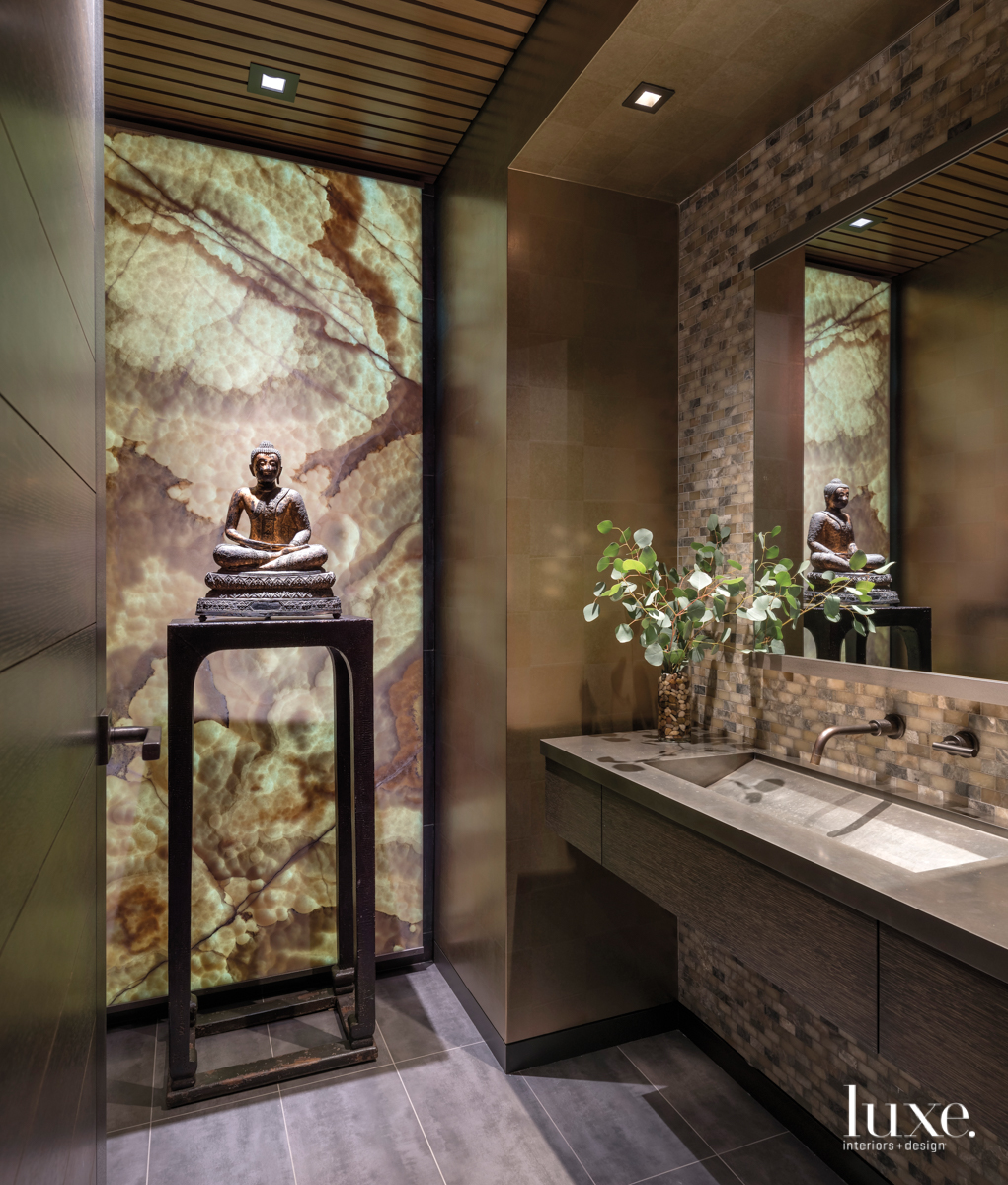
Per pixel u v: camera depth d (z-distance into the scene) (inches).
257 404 93.6
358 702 79.8
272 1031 87.7
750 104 69.9
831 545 67.6
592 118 71.8
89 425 35.9
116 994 88.1
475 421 89.1
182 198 89.7
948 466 56.8
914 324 59.4
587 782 72.4
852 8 57.7
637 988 87.0
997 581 53.1
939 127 57.6
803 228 70.1
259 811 94.0
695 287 87.1
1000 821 53.1
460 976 94.0
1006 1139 33.6
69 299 28.1
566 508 83.5
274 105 85.7
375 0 69.7
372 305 99.6
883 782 63.2
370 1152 68.8
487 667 85.7
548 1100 76.0
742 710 80.4
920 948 38.2
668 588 88.5
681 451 89.6
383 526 100.7
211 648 74.0
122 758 87.9
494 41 76.0
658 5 56.7
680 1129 71.9
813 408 69.6
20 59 18.4
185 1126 72.2
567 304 83.4
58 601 25.5
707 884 55.3
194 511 90.6
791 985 47.2
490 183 84.6
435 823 103.3
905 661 60.3
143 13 70.5
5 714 16.9
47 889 23.2
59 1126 24.9
